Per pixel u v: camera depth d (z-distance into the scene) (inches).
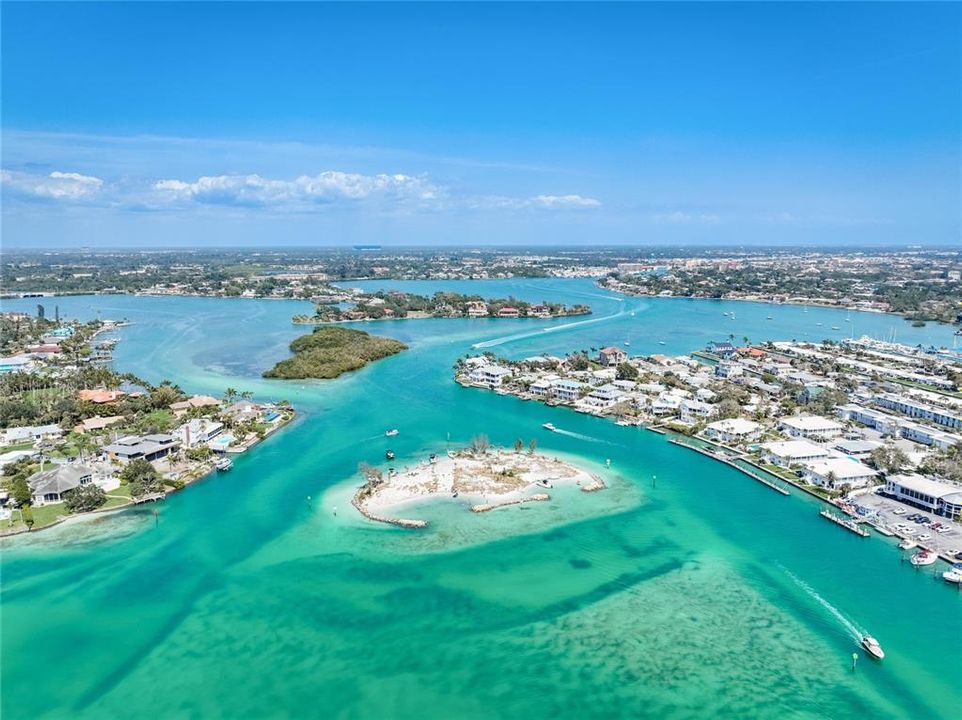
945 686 3161.9
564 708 3006.9
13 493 5022.1
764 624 3622.0
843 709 3014.3
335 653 3361.2
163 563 4222.4
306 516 4906.5
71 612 3678.6
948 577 3998.5
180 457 6077.8
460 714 2962.6
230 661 3294.8
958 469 5413.4
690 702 3051.2
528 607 3762.3
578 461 6151.6
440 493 5295.3
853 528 4660.4
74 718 2923.2
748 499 5280.5
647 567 4200.3
